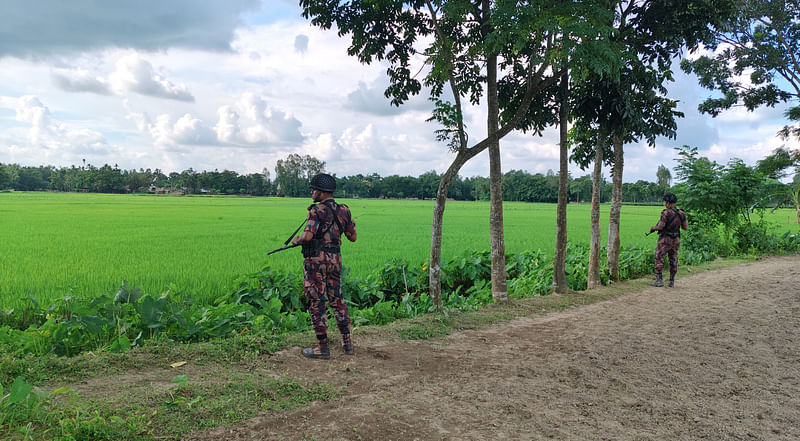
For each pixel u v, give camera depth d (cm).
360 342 549
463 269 1101
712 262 1464
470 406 374
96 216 3756
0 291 916
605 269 1128
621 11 913
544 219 4366
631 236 2523
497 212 831
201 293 938
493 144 824
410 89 894
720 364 496
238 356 464
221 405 342
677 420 358
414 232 2675
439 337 598
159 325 541
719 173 1648
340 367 455
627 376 457
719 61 2345
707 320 699
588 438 324
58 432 281
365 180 17800
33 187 17375
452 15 702
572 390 417
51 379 373
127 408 323
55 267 1234
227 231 2525
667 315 740
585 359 509
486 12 778
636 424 350
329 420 335
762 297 866
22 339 483
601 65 657
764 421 359
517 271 1260
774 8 2042
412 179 16762
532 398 395
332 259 484
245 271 1194
